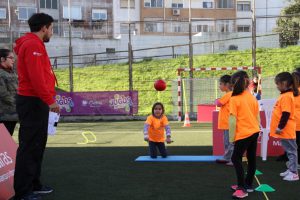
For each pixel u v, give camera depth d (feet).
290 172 19.85
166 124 25.80
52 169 23.02
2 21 103.76
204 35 87.15
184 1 121.39
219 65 73.97
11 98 19.39
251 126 16.47
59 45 84.23
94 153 28.50
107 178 20.68
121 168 23.11
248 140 16.44
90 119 55.06
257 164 23.67
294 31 80.64
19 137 15.81
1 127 17.72
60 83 71.31
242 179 16.69
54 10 111.24
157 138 26.03
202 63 75.36
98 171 22.39
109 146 31.78
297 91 20.02
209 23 113.60
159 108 25.71
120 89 68.28
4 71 19.51
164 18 118.52
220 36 87.30
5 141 17.57
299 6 95.81
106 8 115.24
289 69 70.64
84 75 73.92
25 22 104.53
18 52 15.55
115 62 84.74
